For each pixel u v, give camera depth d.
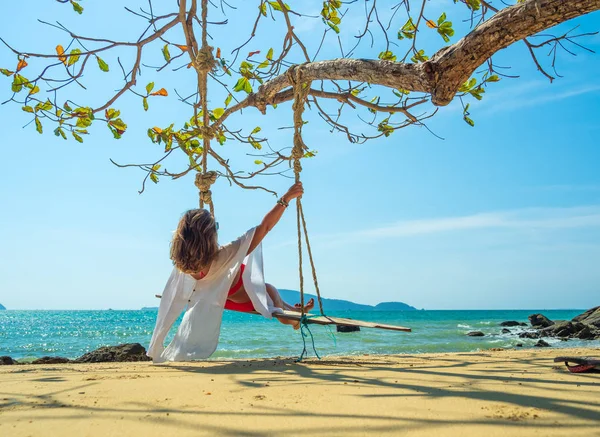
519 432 1.46
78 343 29.78
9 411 1.91
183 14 4.68
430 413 1.73
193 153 5.87
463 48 3.56
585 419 1.60
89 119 4.91
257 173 6.09
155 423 1.67
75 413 1.85
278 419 1.69
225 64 5.02
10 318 100.19
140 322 75.19
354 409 1.83
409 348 20.14
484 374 2.85
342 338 25.83
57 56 4.41
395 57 5.61
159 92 5.01
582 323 29.70
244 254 3.89
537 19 3.14
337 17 5.70
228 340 24.64
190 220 3.64
